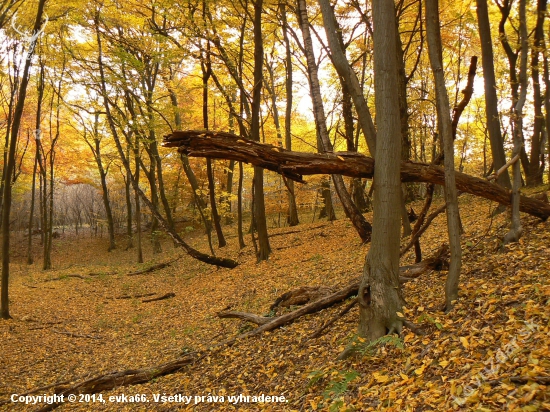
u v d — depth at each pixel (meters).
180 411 5.98
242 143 5.86
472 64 6.30
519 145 7.10
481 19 11.22
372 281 5.66
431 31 5.66
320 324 7.25
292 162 5.96
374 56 5.73
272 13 19.02
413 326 5.29
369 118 7.45
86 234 39.53
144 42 16.27
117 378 7.89
